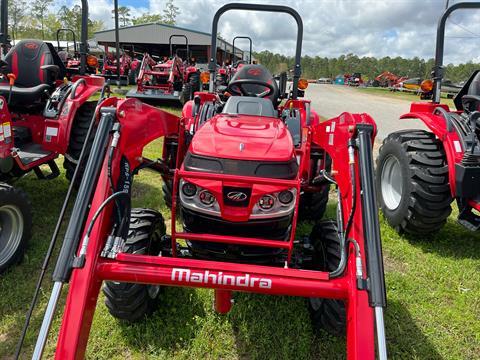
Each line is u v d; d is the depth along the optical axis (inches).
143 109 100.3
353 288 72.2
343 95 1050.1
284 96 204.4
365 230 73.8
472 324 111.3
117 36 512.7
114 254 75.8
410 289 125.0
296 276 74.1
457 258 145.8
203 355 96.2
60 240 143.8
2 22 186.1
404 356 98.8
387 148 169.2
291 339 99.7
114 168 84.1
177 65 491.8
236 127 113.5
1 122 132.7
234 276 73.1
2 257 121.9
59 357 64.5
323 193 157.8
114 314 98.0
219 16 157.4
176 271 73.5
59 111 162.1
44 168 221.8
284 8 159.5
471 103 157.8
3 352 94.4
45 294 113.6
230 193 93.0
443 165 146.6
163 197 184.1
